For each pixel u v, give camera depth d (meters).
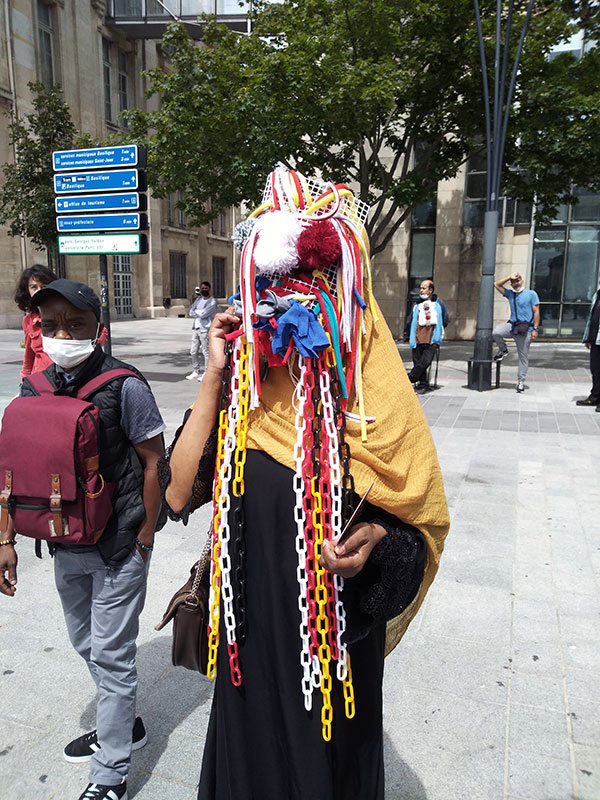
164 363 13.62
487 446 6.79
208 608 1.49
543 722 2.49
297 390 1.26
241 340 1.31
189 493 1.41
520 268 18.17
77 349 1.91
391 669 2.83
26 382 2.04
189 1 24.41
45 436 1.83
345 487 1.26
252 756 1.32
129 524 1.98
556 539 4.29
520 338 10.23
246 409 1.29
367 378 1.34
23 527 1.88
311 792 1.27
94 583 2.02
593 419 8.23
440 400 9.59
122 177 5.46
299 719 1.28
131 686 2.06
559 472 5.84
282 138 11.16
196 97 11.30
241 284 1.30
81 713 2.54
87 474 1.87
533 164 12.09
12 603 3.42
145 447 2.01
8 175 15.65
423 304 10.26
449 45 11.59
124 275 28.86
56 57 22.98
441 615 3.30
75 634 2.15
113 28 25.88
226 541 1.30
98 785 2.01
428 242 18.94
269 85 10.83
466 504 4.96
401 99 12.23
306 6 11.70
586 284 17.94
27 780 2.20
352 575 1.22
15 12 20.55
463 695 2.65
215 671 1.38
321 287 1.33
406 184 12.26
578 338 18.27
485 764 2.27
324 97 10.47
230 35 12.20
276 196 1.38
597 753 2.33
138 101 28.16
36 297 1.90
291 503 1.28
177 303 33.34
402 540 1.29
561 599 3.47
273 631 1.29
